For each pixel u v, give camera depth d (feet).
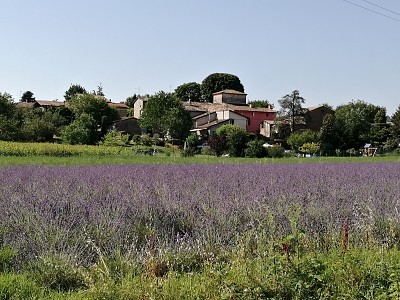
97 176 50.42
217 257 20.92
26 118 249.75
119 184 41.93
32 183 42.78
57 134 246.68
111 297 16.70
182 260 21.39
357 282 17.54
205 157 138.72
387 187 40.96
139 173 55.83
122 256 21.07
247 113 312.91
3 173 54.60
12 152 125.80
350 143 228.43
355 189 38.60
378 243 24.34
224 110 289.12
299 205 28.48
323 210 29.17
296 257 19.52
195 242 23.57
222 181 44.32
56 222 24.16
